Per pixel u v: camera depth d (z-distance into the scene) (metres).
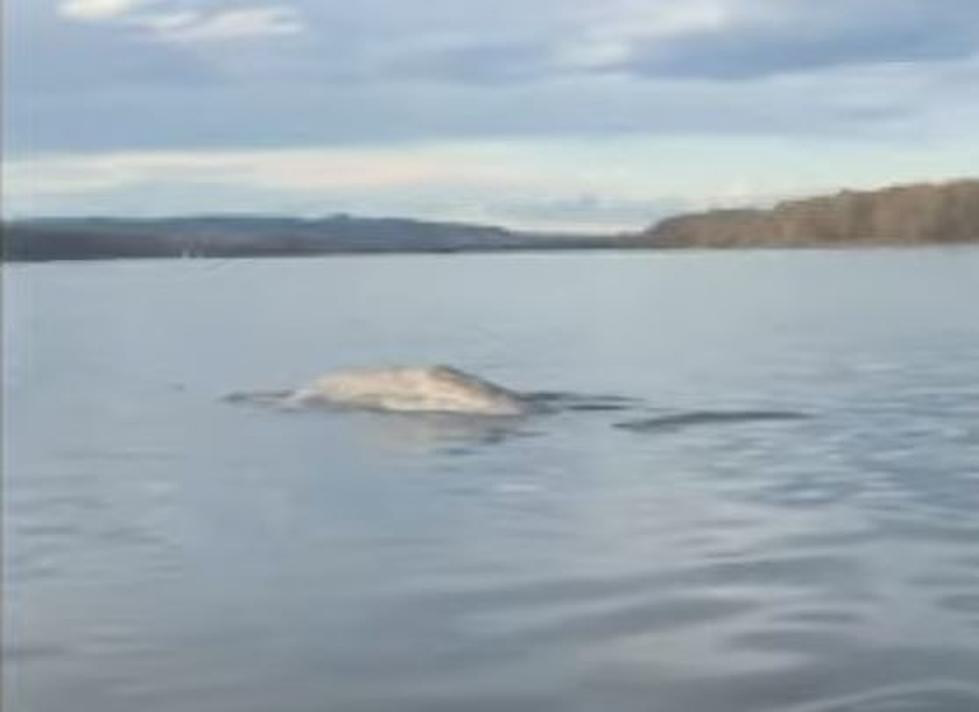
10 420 31.77
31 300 86.06
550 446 26.89
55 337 57.56
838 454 25.58
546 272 127.00
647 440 27.58
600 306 74.94
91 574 16.64
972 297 50.59
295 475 23.97
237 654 13.67
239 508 21.00
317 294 94.88
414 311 74.81
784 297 70.88
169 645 13.91
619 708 12.26
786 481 22.86
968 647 13.85
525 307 75.94
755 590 16.00
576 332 57.59
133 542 18.55
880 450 25.94
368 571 16.94
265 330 61.50
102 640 13.99
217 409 33.56
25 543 18.45
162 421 31.44
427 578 16.58
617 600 15.58
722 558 17.55
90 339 56.59
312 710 12.21
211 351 50.72
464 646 13.96
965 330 49.81
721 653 13.76
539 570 16.97
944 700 12.42
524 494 21.95
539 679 13.01
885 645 13.95
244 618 14.89
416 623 14.70
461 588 16.12
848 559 17.41
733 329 55.72
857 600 15.54
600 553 17.83
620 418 30.80
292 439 28.33
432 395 32.44
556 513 20.44
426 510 20.73
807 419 30.27
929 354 43.09
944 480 22.75
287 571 16.92
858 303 58.06
